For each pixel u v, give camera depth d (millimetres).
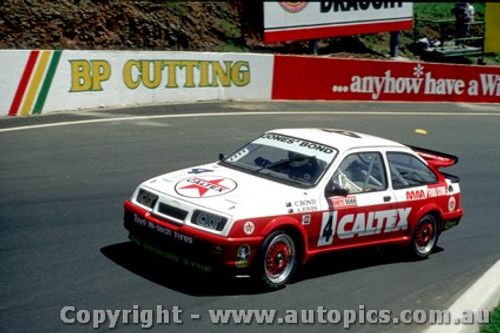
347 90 21734
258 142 8391
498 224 11336
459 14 28219
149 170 11852
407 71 22859
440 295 7789
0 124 14000
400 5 24406
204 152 13539
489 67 24812
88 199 9891
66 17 19906
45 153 12164
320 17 22672
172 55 17875
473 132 19234
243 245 6723
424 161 9070
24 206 9250
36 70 15125
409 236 8680
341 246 7824
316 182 7598
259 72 19766
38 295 6473
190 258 6793
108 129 14492
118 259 7625
